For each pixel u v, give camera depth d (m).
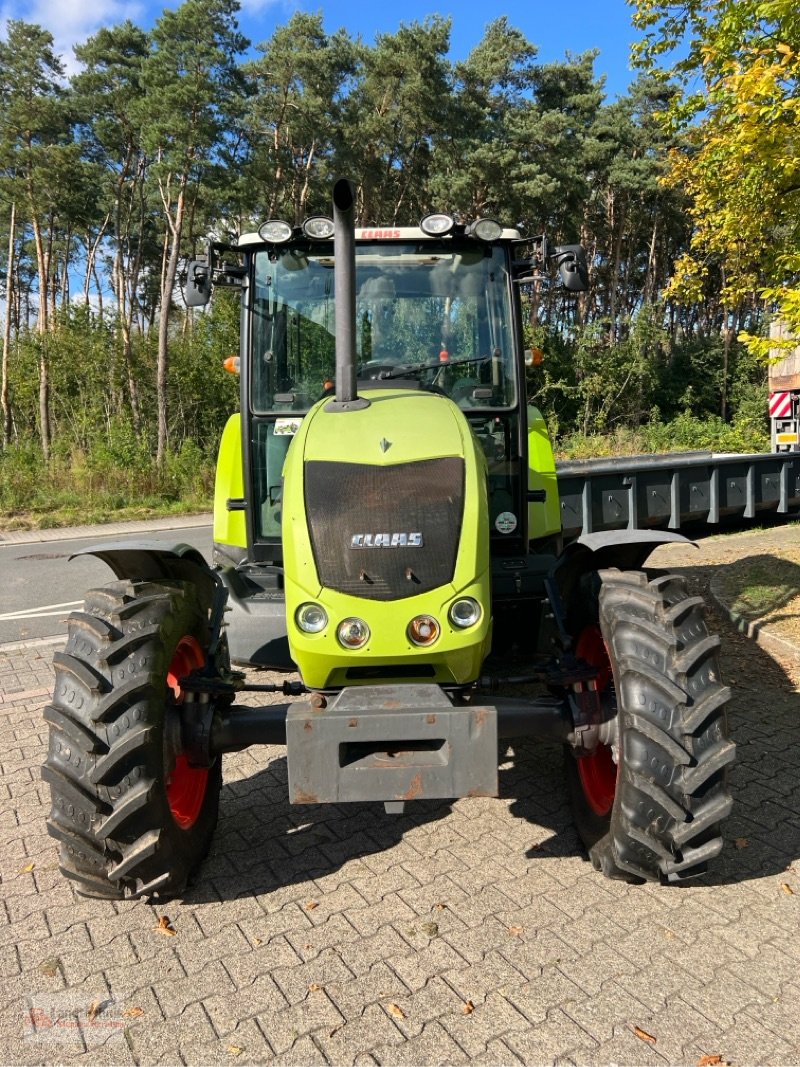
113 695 2.73
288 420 4.59
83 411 26.45
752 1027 2.36
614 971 2.62
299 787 2.74
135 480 19.22
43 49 28.23
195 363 27.52
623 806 2.77
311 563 2.89
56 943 2.86
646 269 48.12
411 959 2.71
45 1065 2.31
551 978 2.59
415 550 2.87
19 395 32.16
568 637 3.37
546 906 2.98
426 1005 2.49
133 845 2.78
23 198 29.72
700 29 6.32
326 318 4.54
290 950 2.78
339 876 3.23
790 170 5.48
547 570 4.28
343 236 3.31
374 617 2.81
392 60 31.73
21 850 3.52
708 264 7.73
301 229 4.27
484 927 2.86
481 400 4.52
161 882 2.88
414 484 3.02
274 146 34.56
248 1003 2.53
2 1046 2.39
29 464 20.23
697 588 7.55
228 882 3.22
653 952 2.70
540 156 33.00
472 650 2.88
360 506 2.96
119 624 2.92
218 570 4.51
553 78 37.06
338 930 2.88
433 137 33.91
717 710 2.79
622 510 9.09
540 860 3.31
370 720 2.72
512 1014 2.44
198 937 2.87
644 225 44.47
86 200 37.72
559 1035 2.35
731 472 10.12
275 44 32.41
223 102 25.55
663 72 6.77
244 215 37.38
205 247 4.50
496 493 4.56
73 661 2.82
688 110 6.54
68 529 15.36
